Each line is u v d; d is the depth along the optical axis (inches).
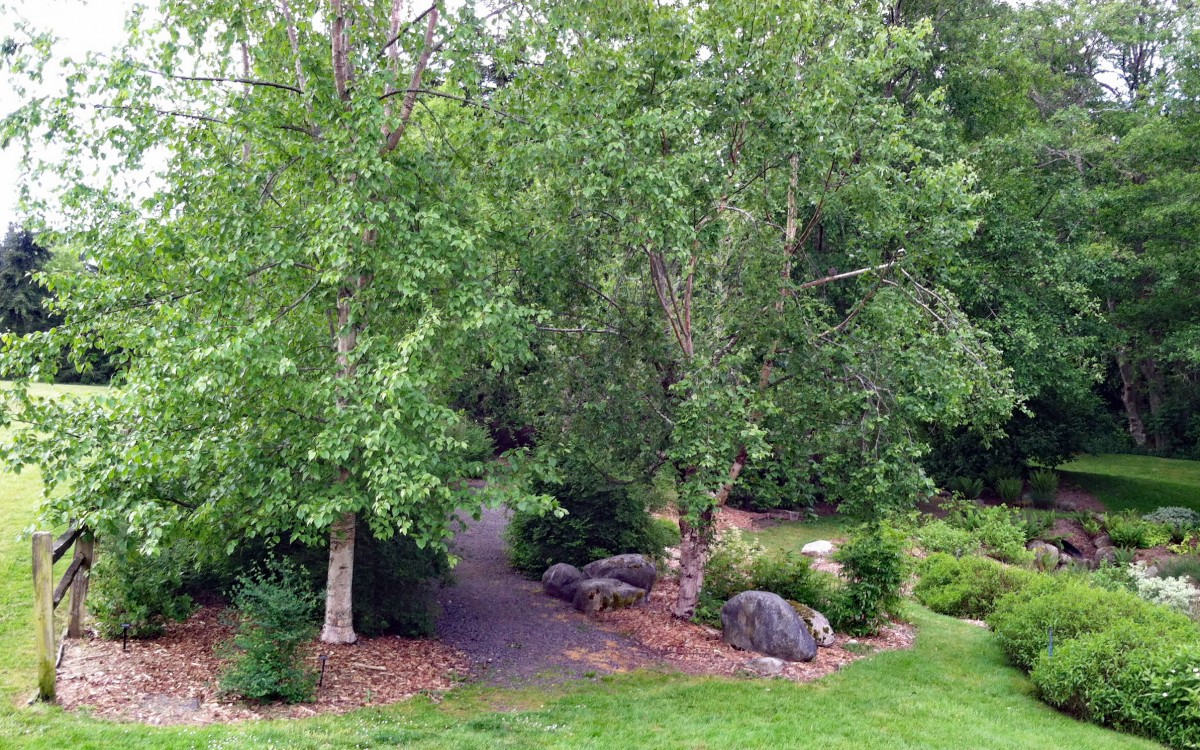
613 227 415.5
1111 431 1101.1
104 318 329.1
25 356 309.0
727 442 388.8
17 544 408.8
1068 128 1005.8
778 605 430.6
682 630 459.5
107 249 317.7
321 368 346.6
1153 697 336.2
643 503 596.4
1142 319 1013.8
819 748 297.4
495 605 510.6
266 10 370.9
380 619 412.8
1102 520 918.4
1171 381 1396.4
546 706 335.0
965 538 770.2
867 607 476.7
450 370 356.5
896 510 435.8
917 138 490.3
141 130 327.3
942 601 572.4
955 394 414.6
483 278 351.6
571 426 460.1
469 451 483.2
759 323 445.4
